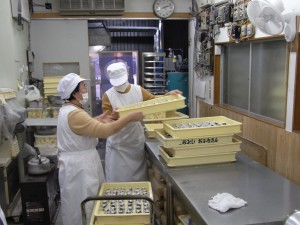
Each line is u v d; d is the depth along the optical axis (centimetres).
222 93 482
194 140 232
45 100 425
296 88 283
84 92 237
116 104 302
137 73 576
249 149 362
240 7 363
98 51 561
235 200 175
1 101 295
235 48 436
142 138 314
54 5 511
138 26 663
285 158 298
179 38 656
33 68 514
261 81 370
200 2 498
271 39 334
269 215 164
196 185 202
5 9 356
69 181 234
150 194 209
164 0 532
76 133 227
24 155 370
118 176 315
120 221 184
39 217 327
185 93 582
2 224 147
